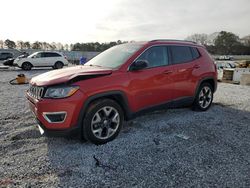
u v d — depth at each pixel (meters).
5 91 8.77
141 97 4.21
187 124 4.73
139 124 4.69
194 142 3.87
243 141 3.95
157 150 3.57
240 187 2.68
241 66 33.38
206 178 2.85
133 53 4.26
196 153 3.49
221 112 5.70
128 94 3.98
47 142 3.84
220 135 4.19
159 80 4.47
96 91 3.58
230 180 2.81
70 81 3.41
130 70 4.07
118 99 3.97
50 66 21.89
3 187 2.63
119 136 4.07
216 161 3.26
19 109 5.89
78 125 3.51
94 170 3.00
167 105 4.76
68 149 3.58
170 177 2.87
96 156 3.36
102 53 5.06
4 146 3.68
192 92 5.28
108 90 3.71
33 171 2.97
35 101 3.50
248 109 6.06
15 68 22.67
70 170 3.00
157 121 4.89
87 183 2.73
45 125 3.43
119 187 2.66
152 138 4.01
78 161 3.22
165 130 4.39
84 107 3.50
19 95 7.91
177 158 3.33
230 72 13.81
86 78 3.57
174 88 4.80
